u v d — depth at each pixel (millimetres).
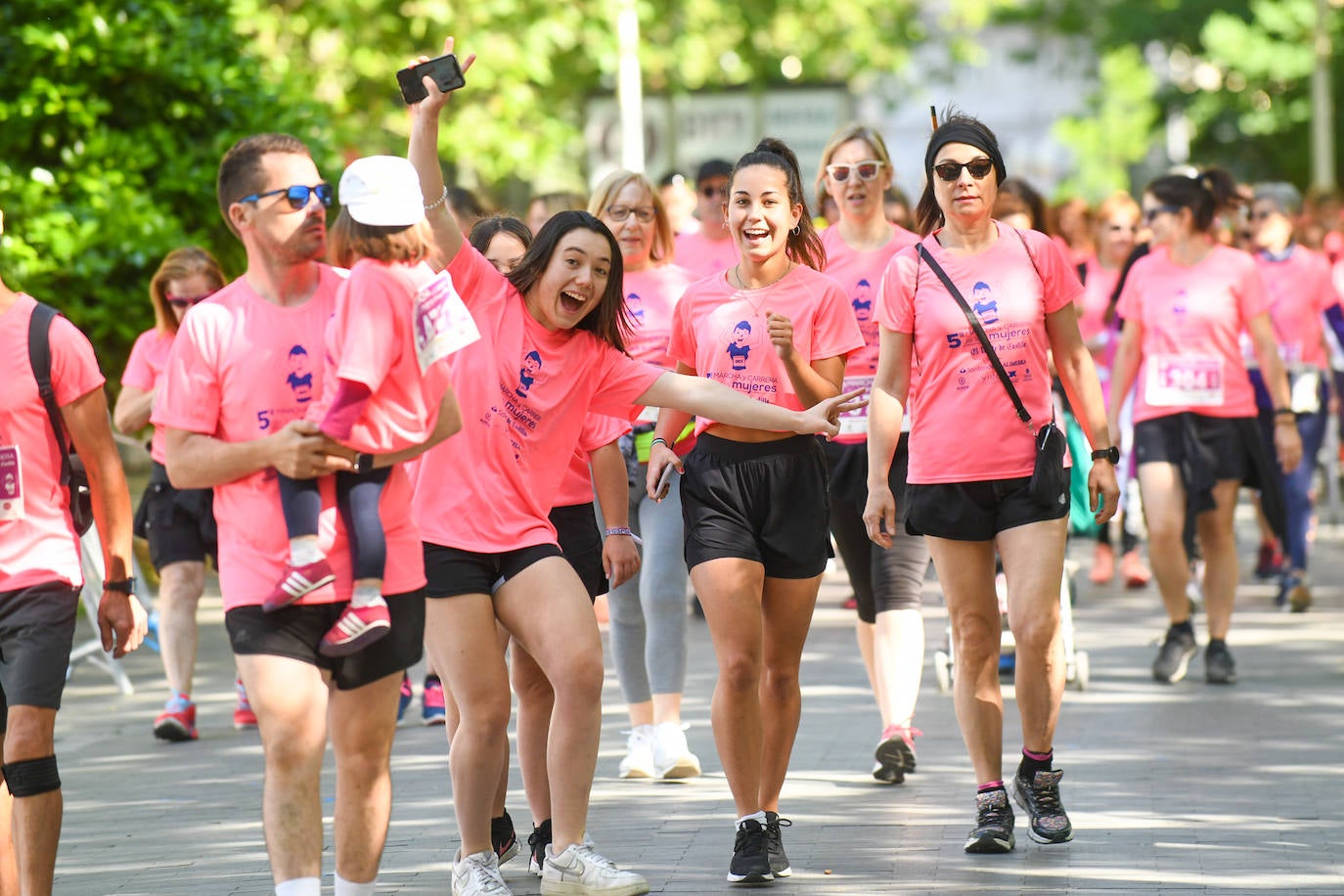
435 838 18656
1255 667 27922
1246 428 26953
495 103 63125
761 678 17484
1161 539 26719
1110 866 16656
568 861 15805
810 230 18828
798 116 60906
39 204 35531
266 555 13047
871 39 83000
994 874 16500
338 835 13828
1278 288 33250
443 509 15594
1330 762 21031
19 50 36219
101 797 21250
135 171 37344
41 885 14555
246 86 39125
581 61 70000
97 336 36844
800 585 17188
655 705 21453
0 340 14641
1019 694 17484
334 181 39000
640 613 21750
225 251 39344
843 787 20469
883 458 17750
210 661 31719
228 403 13117
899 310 17703
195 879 17219
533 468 15992
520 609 15672
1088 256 38688
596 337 16234
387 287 13031
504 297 16031
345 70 59406
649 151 60500
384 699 13547
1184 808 18891
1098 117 143750
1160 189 27453
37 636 14594
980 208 17422
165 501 24969
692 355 18188
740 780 16703
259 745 24234
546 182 80875
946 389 17484
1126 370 27875
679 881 16562
